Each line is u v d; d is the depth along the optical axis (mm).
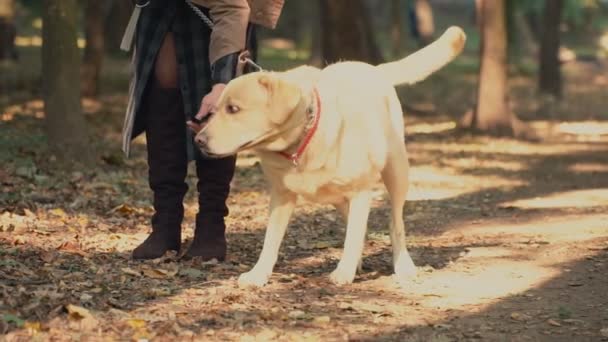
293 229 8938
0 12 24562
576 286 6723
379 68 6855
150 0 6996
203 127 5941
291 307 5879
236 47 6559
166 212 7203
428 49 6895
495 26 18078
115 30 27812
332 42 21172
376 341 5285
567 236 8812
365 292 6352
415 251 7965
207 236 7164
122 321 5422
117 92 20750
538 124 20250
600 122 20922
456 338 5410
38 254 7082
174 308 5766
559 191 12258
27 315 5465
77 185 10602
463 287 6613
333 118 6059
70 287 6113
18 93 19391
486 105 18141
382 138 6336
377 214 10055
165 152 7172
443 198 11477
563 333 5590
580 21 41594
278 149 5984
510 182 12992
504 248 8117
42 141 13281
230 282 6469
